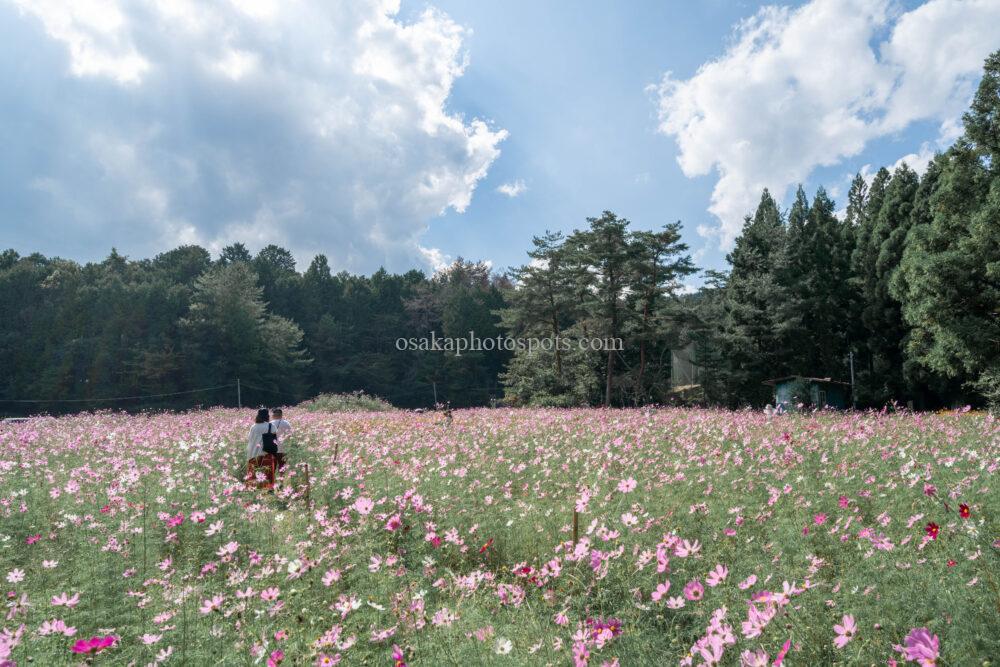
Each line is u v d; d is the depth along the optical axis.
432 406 76.06
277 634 3.86
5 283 69.56
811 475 7.37
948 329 21.20
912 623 3.19
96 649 3.61
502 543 5.89
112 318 63.81
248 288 75.06
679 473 7.92
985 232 20.14
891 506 5.82
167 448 12.23
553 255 44.28
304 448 12.58
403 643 3.83
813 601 3.52
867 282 40.16
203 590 4.93
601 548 5.18
